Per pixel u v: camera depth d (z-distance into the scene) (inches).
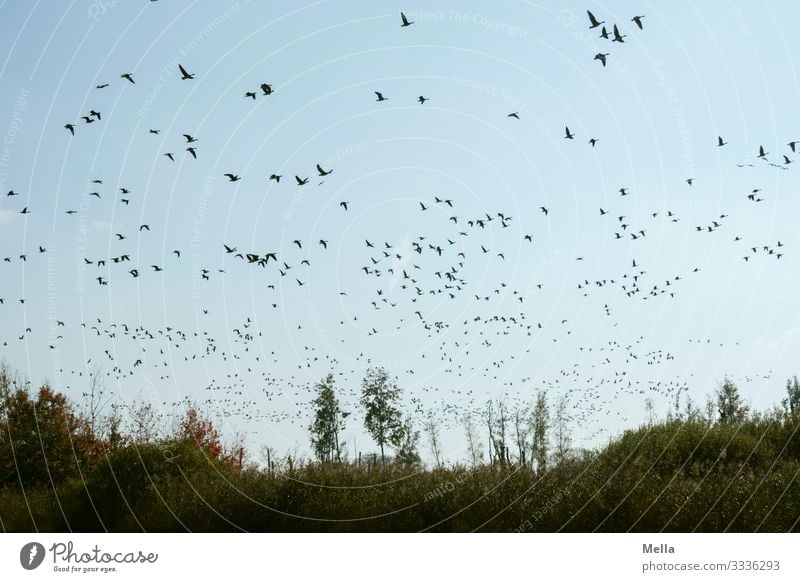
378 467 906.7
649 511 687.7
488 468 831.7
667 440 937.5
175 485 927.0
